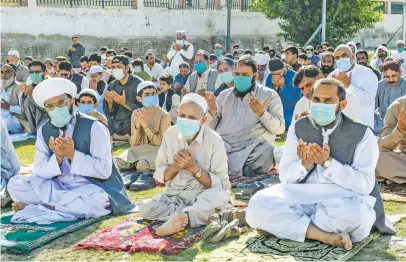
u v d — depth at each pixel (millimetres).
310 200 4473
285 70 9367
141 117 6859
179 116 4957
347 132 4453
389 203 5613
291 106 9352
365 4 24500
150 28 23016
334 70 8258
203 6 25250
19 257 4406
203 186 5094
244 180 6586
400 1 32875
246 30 26375
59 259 4340
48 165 5242
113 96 8898
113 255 4375
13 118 10258
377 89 8945
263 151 6898
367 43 31422
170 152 5137
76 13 20891
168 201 5090
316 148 4285
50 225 5031
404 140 6355
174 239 4598
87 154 5301
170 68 15539
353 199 4391
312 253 4242
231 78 8031
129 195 6098
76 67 18562
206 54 10359
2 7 19109
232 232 4637
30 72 9555
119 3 22359
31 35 19812
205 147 5070
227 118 7008
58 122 5219
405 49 17312
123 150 8484
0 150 6113
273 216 4484
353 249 4305
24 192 5277
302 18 23969
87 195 5211
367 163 4434
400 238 4562
